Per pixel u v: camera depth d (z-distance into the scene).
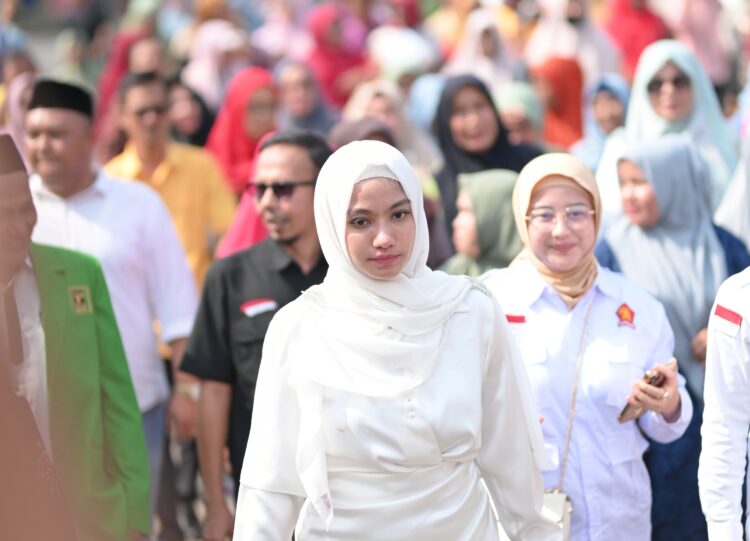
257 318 11.91
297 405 8.73
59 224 13.45
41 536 6.69
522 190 10.92
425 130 25.45
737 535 9.49
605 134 20.16
